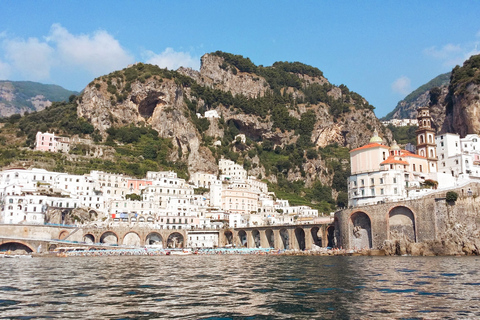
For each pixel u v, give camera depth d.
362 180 166.25
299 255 150.12
